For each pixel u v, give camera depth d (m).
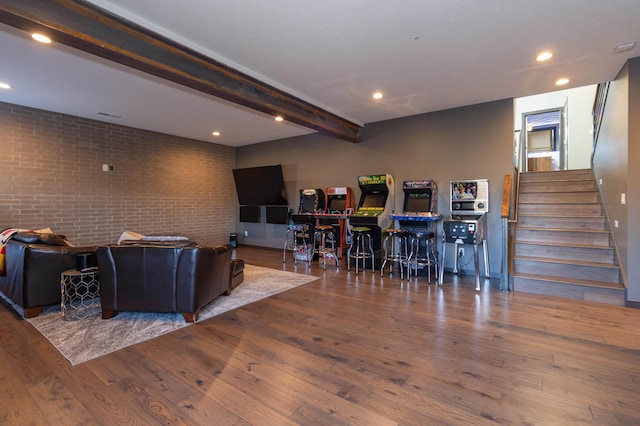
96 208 5.87
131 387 2.04
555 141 8.59
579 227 4.56
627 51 3.31
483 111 4.98
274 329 2.96
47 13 2.20
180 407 1.85
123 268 3.09
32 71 3.67
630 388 2.03
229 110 5.22
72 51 3.19
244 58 3.42
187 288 3.07
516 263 4.41
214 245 3.58
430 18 2.70
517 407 1.85
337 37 3.00
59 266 3.31
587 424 1.71
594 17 2.69
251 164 8.22
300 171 7.24
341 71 3.77
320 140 6.88
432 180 5.33
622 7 2.55
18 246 3.25
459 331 2.90
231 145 8.35
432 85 4.23
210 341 2.71
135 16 2.60
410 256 4.91
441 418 1.75
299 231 6.27
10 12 2.04
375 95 4.60
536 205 5.04
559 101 7.94
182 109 5.16
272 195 7.55
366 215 5.31
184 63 3.13
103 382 2.09
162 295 3.09
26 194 5.07
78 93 4.41
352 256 5.52
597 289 3.68
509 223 4.58
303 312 3.40
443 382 2.10
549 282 3.95
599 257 4.09
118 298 3.12
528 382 2.10
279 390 2.01
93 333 2.85
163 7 2.51
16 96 4.54
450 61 3.52
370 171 6.15
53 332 2.86
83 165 5.69
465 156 5.14
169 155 7.04
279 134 7.07
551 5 2.53
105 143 5.98
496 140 4.89
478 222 4.25
